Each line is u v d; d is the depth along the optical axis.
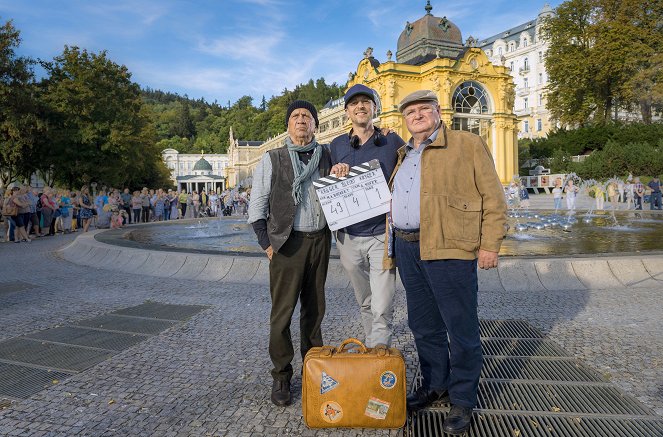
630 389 3.22
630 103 41.81
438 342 3.05
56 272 8.62
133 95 37.97
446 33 37.00
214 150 149.12
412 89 33.56
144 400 3.22
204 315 5.40
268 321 5.10
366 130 3.33
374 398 2.68
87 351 4.23
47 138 30.83
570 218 17.27
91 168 33.88
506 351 4.01
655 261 6.40
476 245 2.78
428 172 2.86
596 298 5.71
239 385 3.45
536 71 76.88
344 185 3.17
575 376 3.46
